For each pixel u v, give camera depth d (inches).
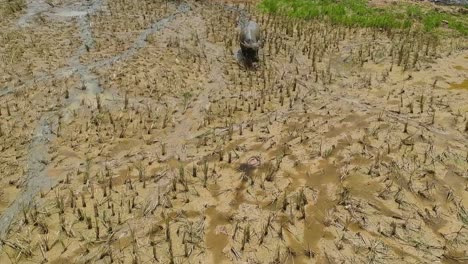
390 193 245.1
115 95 353.4
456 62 410.6
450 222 226.7
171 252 211.3
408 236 219.3
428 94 351.3
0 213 243.6
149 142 301.3
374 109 331.0
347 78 388.2
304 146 289.0
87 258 214.1
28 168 277.1
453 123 306.2
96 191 256.1
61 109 334.0
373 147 282.7
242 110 338.0
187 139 305.3
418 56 422.3
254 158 279.7
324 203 241.6
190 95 357.7
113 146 297.0
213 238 223.1
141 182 263.3
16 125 315.3
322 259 209.2
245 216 235.5
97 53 423.2
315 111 332.5
